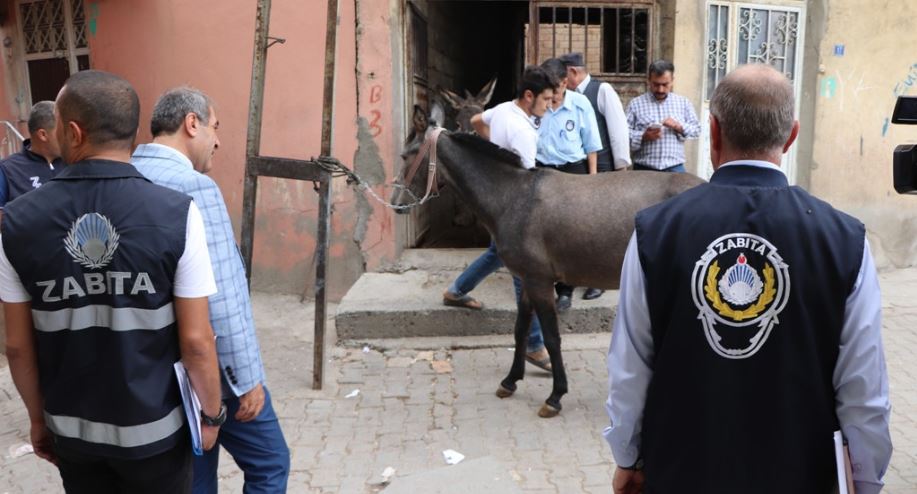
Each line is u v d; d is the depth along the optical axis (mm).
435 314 5379
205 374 2000
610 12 6504
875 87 6895
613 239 3887
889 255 7160
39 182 4098
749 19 6660
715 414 1611
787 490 1600
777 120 1609
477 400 4426
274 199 6469
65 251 1846
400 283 6031
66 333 1876
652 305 1656
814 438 1586
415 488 3396
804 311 1537
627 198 3914
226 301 2293
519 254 4039
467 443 3871
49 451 2143
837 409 1593
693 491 1656
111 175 1890
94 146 1909
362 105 6176
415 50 6789
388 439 3936
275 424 2664
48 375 1934
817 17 6715
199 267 1941
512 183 4086
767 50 6766
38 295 1864
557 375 4129
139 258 1840
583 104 5039
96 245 1843
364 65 6129
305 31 6176
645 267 1654
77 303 1856
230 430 2568
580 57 5430
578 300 5586
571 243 3939
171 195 1931
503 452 3764
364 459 3717
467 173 4145
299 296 6555
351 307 5449
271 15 6207
